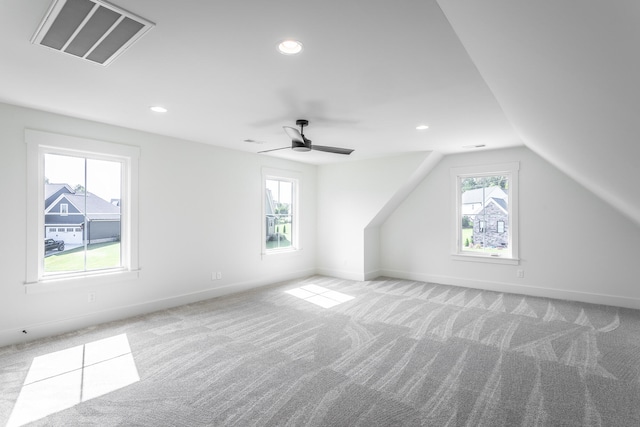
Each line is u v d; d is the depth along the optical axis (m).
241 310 4.32
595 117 1.57
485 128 3.95
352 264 6.33
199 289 4.80
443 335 3.45
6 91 2.84
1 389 2.43
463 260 5.66
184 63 2.29
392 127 3.93
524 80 1.75
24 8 1.66
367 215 6.13
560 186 4.82
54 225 3.57
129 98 3.00
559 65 1.28
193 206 4.72
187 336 3.43
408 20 1.77
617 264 4.45
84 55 2.13
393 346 3.18
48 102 3.11
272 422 2.05
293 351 3.07
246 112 3.38
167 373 2.66
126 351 3.07
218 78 2.54
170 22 1.78
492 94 2.85
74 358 2.93
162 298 4.38
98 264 3.88
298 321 3.89
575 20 0.88
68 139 3.54
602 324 3.73
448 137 4.43
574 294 4.73
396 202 6.19
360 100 3.02
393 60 2.24
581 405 2.21
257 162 5.63
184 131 4.18
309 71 2.43
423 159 5.46
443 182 5.85
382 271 6.64
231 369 2.73
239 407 2.21
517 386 2.45
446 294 5.12
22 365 2.79
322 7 1.65
